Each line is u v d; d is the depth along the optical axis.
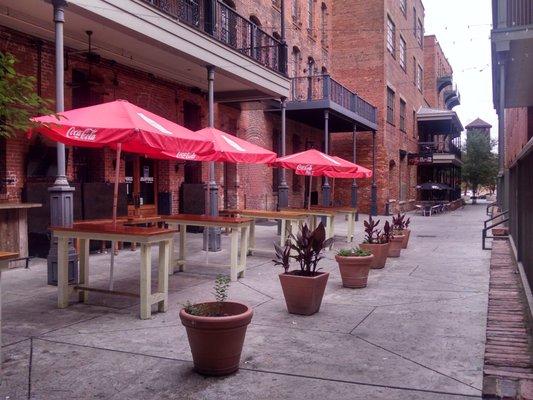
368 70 29.28
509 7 11.30
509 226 14.59
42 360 4.86
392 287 8.38
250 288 8.23
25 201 10.61
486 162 51.56
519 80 14.77
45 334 5.68
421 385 4.29
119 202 12.52
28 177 10.70
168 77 15.09
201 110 17.19
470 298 7.52
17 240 9.73
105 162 12.91
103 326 6.00
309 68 26.52
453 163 39.12
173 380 4.41
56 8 8.03
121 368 4.67
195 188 15.86
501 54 11.59
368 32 29.28
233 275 8.73
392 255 11.88
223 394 4.13
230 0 18.05
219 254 11.89
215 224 8.95
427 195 41.34
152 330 5.84
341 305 7.12
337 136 29.33
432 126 41.69
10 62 3.51
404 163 35.06
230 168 19.52
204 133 10.61
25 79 3.56
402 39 34.38
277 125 22.78
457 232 18.52
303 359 4.92
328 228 13.83
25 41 10.82
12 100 3.54
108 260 10.71
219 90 16.66
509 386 4.23
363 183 28.98
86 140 6.41
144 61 13.24
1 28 10.30
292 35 23.73
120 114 6.75
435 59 49.88
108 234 6.52
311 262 6.85
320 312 6.72
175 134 7.05
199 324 4.37
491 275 9.44
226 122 18.67
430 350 5.17
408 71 36.34
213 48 12.72
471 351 5.12
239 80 14.63
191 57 12.09
